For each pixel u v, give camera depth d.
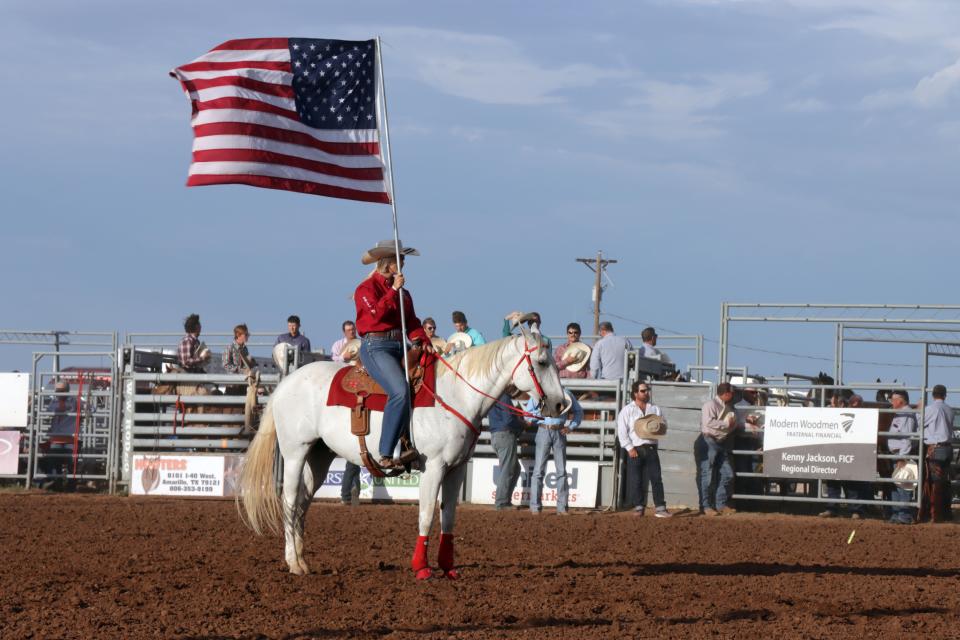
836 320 22.58
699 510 22.47
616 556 14.79
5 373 25.53
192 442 24.38
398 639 9.16
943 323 21.58
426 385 12.01
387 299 12.06
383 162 13.87
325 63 13.79
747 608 10.74
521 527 18.41
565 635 9.37
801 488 30.14
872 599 11.44
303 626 9.64
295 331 24.62
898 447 22.06
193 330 25.03
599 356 23.98
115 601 10.68
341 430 12.22
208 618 9.91
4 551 14.27
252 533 16.59
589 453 23.42
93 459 26.42
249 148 13.45
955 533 19.25
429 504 12.08
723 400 22.42
